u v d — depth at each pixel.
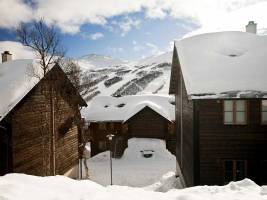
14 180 8.10
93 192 7.78
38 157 17.42
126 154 31.75
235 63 15.28
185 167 17.78
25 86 15.56
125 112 36.53
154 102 36.94
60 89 20.59
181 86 19.39
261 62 15.13
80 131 26.09
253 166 14.08
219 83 14.05
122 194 7.78
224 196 7.58
